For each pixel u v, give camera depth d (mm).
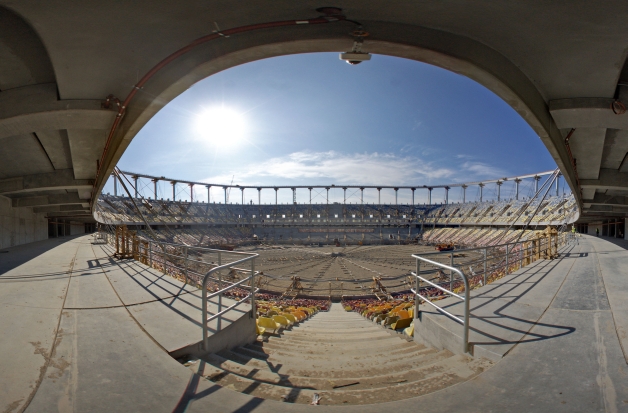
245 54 5516
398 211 91500
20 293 7121
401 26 5137
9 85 6543
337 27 5102
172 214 72188
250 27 5023
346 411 2793
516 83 6164
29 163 12586
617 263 11852
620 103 6816
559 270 10430
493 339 4398
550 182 20609
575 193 16422
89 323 5156
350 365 4703
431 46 5285
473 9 4625
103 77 6012
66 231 41656
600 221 41688
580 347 3980
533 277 9273
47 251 17438
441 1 4457
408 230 85688
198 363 4055
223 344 5184
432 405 2842
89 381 3299
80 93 6457
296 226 86188
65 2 4137
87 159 11500
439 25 5074
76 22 4562
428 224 85938
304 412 2783
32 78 6391
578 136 9805
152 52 5422
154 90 6125
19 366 3602
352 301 24344
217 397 3033
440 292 23031
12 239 21031
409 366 4402
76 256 14906
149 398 2998
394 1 4496
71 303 6336
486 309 5898
